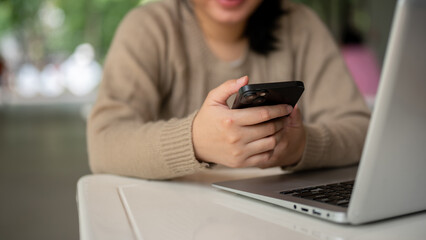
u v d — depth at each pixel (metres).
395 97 0.40
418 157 0.46
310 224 0.50
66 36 16.50
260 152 0.67
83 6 15.34
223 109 0.64
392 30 0.38
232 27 1.12
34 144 4.66
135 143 0.77
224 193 0.68
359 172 0.44
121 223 0.50
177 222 0.50
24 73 16.17
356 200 0.46
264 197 0.59
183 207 0.58
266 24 1.15
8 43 17.03
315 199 0.56
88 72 16.17
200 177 0.82
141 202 0.60
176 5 1.18
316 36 1.24
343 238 0.45
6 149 4.30
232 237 0.45
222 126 0.64
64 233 1.83
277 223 0.51
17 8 15.24
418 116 0.43
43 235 1.81
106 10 15.05
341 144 0.87
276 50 1.19
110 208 0.57
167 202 0.61
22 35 16.09
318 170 0.86
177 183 0.76
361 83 4.96
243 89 0.57
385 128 0.41
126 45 1.07
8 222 1.98
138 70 1.04
